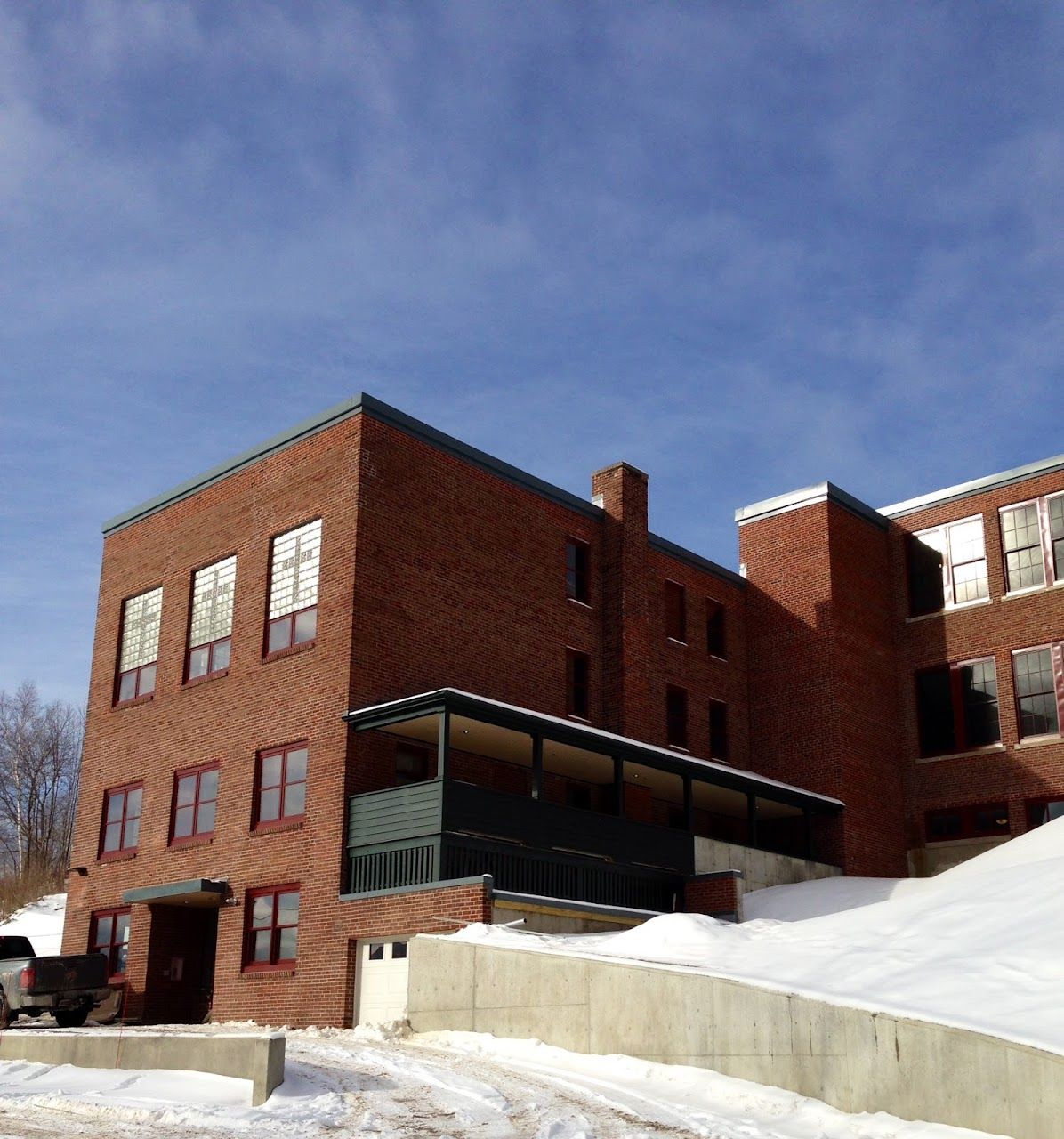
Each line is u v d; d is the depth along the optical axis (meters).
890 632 38.69
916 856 36.66
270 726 28.31
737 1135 13.05
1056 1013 13.29
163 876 29.84
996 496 37.78
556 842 26.19
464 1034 19.83
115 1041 17.72
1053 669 35.50
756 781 32.00
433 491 29.58
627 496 34.22
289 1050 19.55
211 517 31.89
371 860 25.33
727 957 18.73
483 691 29.42
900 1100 13.48
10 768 79.94
